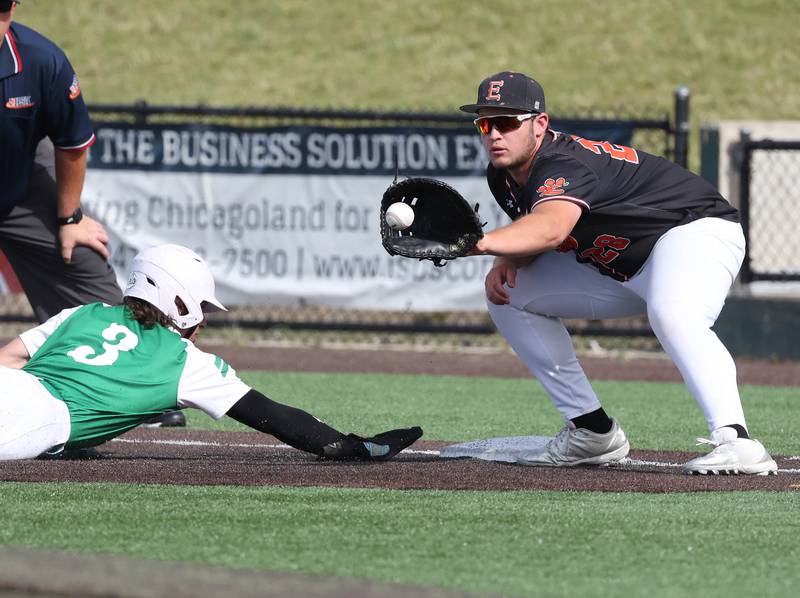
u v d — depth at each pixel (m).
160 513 14.35
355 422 25.86
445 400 29.81
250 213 40.72
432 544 13.09
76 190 22.64
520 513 14.77
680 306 17.50
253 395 17.58
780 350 40.25
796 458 20.94
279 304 40.81
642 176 17.77
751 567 12.34
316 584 11.12
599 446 18.94
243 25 84.81
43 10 86.94
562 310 18.92
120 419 17.14
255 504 15.02
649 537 13.59
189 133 40.66
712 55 79.31
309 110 41.06
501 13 85.25
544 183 16.89
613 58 79.31
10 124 21.12
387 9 86.75
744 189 41.66
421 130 40.06
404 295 40.78
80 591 10.77
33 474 16.38
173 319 17.59
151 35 84.00
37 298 23.75
